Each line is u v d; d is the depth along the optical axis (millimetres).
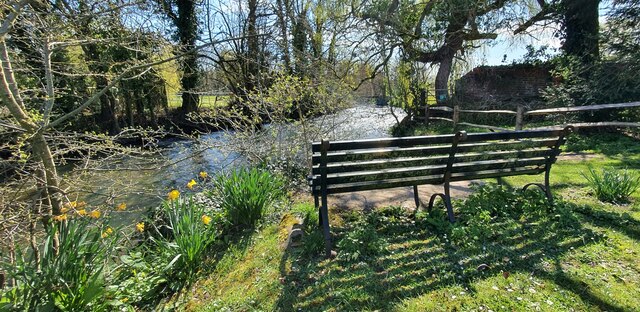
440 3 12102
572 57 9492
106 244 2848
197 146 6738
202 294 2604
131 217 5250
